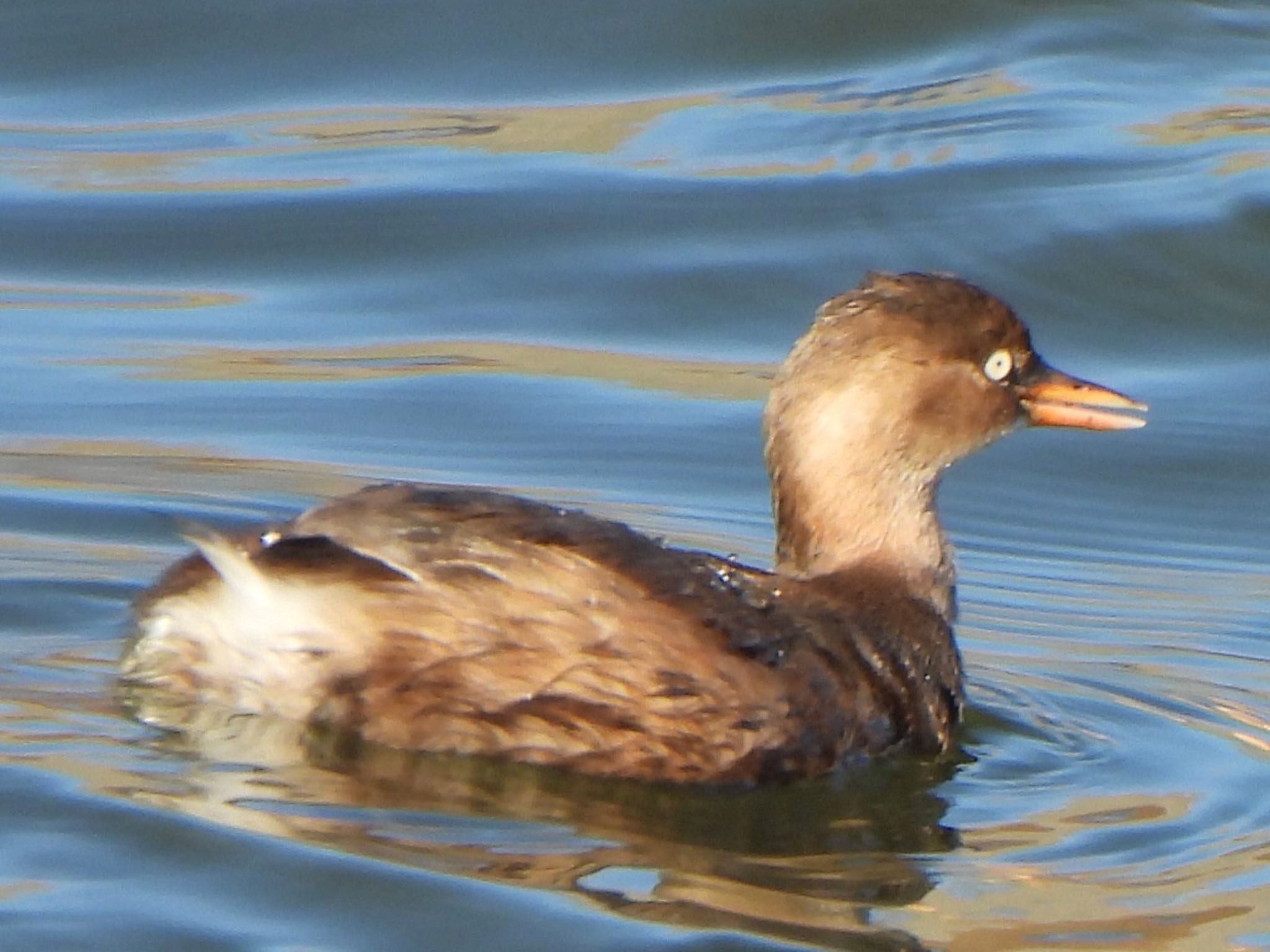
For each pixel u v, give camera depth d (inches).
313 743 423.2
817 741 437.1
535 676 420.5
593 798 420.8
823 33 861.8
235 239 741.9
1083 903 395.5
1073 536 606.5
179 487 581.6
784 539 480.1
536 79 833.5
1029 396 487.5
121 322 693.9
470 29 855.7
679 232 748.0
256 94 823.1
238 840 389.4
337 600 420.2
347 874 381.4
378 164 784.3
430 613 419.5
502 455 624.1
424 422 640.4
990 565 585.0
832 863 408.2
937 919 385.4
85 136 796.0
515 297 714.8
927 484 478.6
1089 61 855.7
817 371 472.4
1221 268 729.0
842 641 450.3
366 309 708.0
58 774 406.3
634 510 592.4
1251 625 544.7
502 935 366.3
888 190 766.5
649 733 423.2
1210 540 604.1
